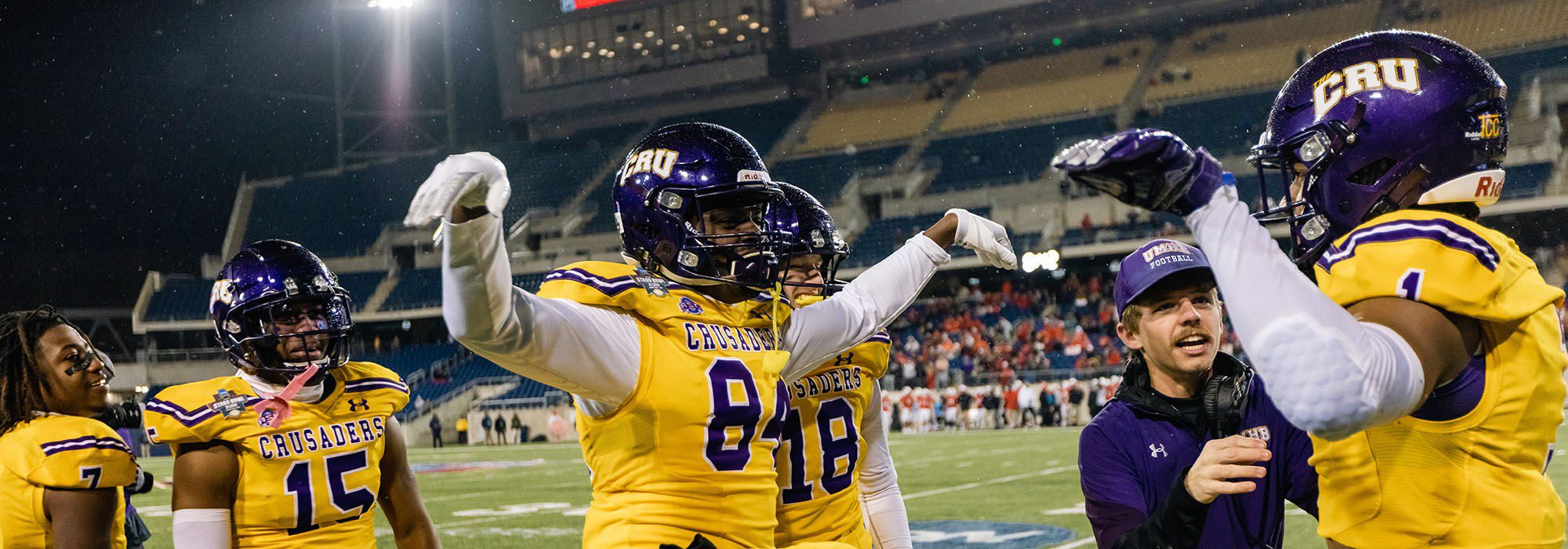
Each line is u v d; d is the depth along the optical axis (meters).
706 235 2.08
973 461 13.79
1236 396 2.51
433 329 34.12
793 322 2.31
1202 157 1.37
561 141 36.34
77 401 2.79
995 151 29.78
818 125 33.03
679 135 2.16
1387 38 1.66
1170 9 29.73
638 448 2.00
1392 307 1.44
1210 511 2.46
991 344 25.69
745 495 2.05
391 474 2.93
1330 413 1.28
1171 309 2.52
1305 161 1.61
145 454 25.70
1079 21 30.75
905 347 26.69
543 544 7.70
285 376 2.79
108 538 2.61
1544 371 1.58
